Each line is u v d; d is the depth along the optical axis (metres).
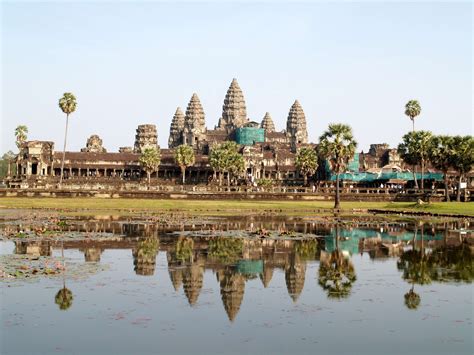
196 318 27.84
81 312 28.47
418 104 182.12
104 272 38.53
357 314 28.69
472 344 24.39
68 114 177.38
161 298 31.55
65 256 45.19
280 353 23.28
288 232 64.94
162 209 105.25
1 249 48.50
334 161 118.38
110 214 92.12
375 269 41.38
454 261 45.22
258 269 40.91
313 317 28.12
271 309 29.61
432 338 25.06
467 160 136.38
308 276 38.47
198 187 156.75
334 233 66.44
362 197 146.88
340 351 23.55
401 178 180.12
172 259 44.75
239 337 25.11
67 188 145.12
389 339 24.97
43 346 23.78
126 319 27.48
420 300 31.48
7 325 26.30
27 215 86.00
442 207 111.69
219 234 63.12
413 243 56.84
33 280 35.28
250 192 145.88
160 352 23.28
